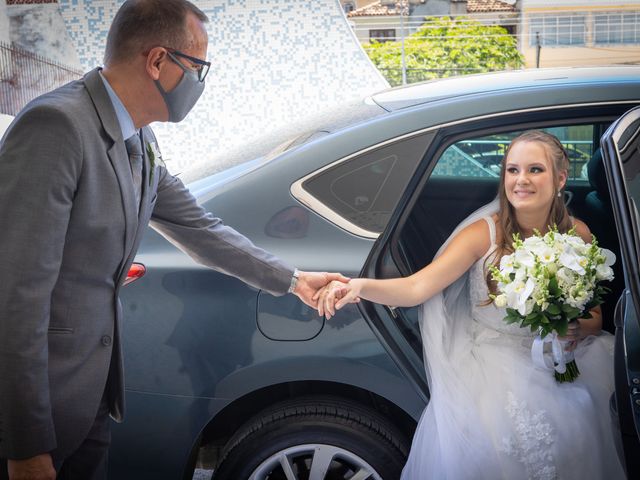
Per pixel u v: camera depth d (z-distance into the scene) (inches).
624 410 64.4
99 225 63.5
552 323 79.7
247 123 432.8
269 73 428.1
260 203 84.9
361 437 82.2
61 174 59.5
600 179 102.9
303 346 80.1
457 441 79.7
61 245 60.1
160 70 64.5
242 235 81.1
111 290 67.7
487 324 87.6
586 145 102.2
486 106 85.7
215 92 432.5
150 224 80.3
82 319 65.3
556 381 84.4
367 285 78.9
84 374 66.3
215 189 87.4
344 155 85.3
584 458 81.2
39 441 59.9
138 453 82.7
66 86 64.9
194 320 81.4
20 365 57.9
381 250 82.9
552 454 80.5
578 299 77.1
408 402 81.1
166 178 77.9
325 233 83.2
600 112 85.0
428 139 85.0
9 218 58.1
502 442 80.4
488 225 86.4
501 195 87.0
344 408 83.0
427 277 83.0
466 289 90.2
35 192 58.5
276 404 84.4
